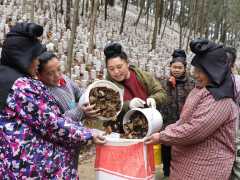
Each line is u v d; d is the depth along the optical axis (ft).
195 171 4.86
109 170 5.24
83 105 5.15
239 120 5.61
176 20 88.69
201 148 4.85
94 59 18.71
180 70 8.39
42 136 4.39
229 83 4.81
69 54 13.83
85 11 42.42
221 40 72.33
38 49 4.26
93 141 4.91
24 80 4.17
